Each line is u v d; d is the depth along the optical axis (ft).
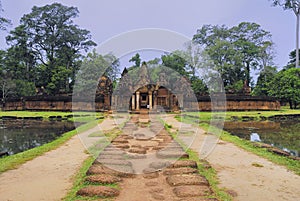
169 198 12.95
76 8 146.72
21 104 101.14
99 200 12.75
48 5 141.49
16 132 44.68
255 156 23.00
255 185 15.26
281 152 24.41
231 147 27.20
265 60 150.82
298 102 105.29
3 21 113.19
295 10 141.38
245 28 154.30
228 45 132.46
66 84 126.21
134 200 12.77
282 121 65.05
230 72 135.85
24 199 12.96
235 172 17.98
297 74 110.73
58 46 146.72
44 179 16.12
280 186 15.10
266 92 122.42
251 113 81.05
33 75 142.31
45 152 24.44
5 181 15.78
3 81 116.67
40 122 62.44
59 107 93.86
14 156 23.03
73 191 13.88
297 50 142.20
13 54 139.85
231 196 13.47
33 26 142.31
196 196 13.03
